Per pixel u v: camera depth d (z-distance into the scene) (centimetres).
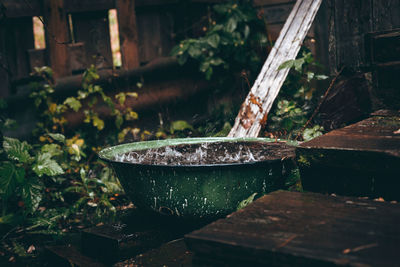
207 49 556
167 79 566
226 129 423
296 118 423
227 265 145
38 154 348
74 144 411
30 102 453
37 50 459
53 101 464
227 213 263
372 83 408
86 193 397
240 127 374
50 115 452
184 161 290
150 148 324
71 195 409
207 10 616
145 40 560
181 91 580
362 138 246
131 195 279
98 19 511
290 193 193
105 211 363
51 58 463
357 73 435
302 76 479
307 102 464
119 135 494
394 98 390
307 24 436
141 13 554
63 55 473
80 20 494
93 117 473
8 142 341
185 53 557
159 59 559
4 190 320
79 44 490
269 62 421
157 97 555
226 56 570
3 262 301
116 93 515
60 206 391
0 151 367
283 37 436
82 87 488
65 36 473
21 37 450
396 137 244
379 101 402
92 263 271
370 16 425
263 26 593
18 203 377
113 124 514
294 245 138
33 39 462
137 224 290
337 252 132
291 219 162
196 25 607
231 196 257
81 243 289
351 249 134
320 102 420
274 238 145
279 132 418
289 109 431
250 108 379
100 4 505
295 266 133
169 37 591
